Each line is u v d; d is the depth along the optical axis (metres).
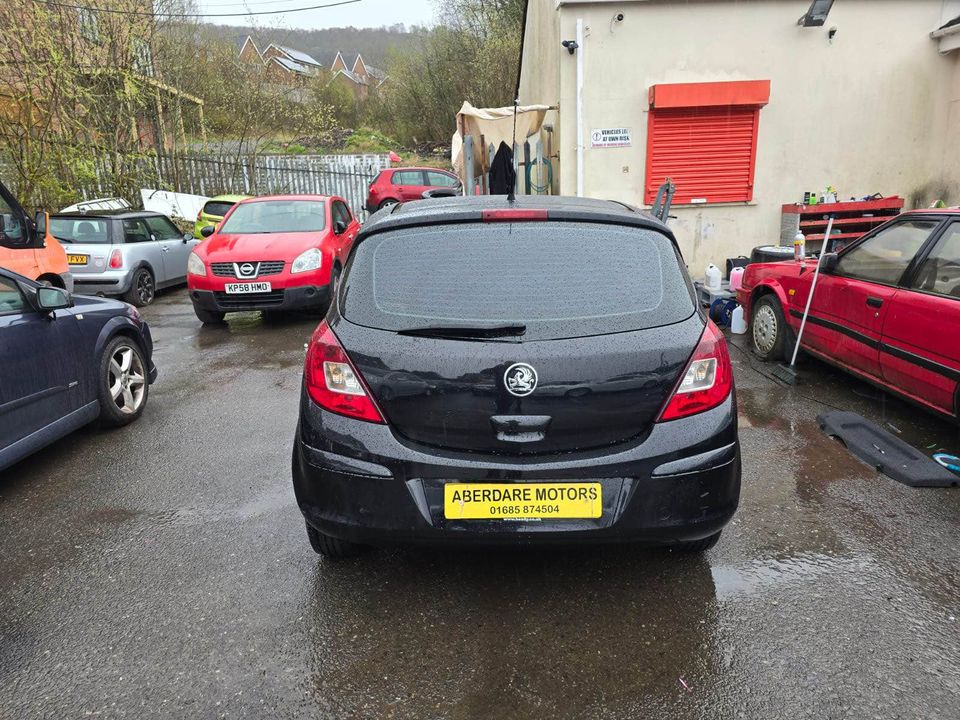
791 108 9.43
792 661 2.38
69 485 3.90
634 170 9.56
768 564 2.97
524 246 2.56
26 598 2.82
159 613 2.70
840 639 2.49
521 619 2.63
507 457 2.41
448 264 2.55
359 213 23.05
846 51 9.27
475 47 28.69
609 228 2.62
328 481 2.49
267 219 9.09
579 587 2.83
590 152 9.48
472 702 2.22
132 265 9.95
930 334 4.18
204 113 22.61
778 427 4.59
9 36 13.21
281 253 8.06
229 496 3.72
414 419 2.43
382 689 2.29
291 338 7.70
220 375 6.23
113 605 2.76
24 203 13.66
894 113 9.48
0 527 3.43
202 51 22.25
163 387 5.88
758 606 2.69
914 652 2.42
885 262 4.76
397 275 2.56
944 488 3.67
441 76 30.66
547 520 2.42
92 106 15.22
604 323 2.45
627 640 2.50
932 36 9.23
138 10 15.41
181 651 2.48
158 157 19.11
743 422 4.70
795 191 9.70
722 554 3.05
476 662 2.40
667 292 2.55
